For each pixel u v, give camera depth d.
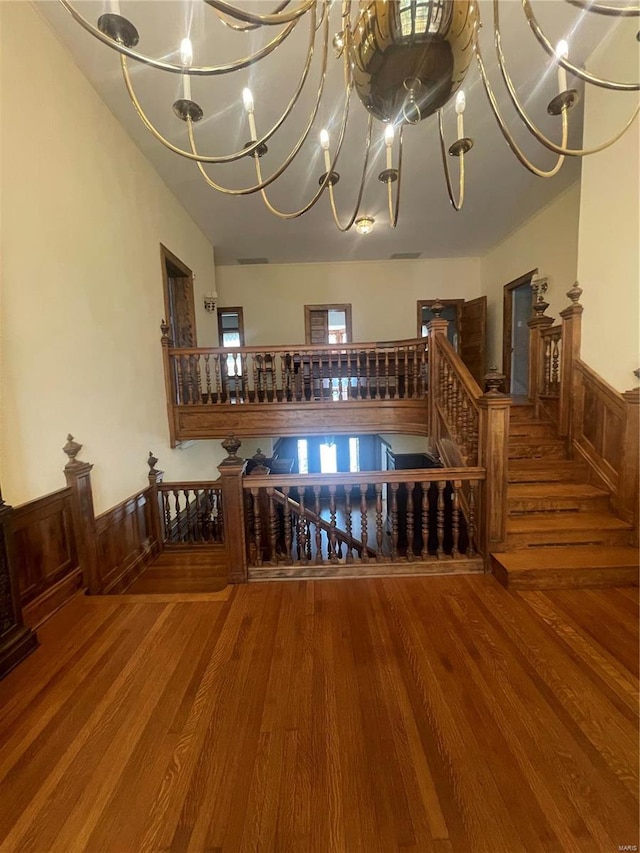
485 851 1.06
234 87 3.01
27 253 2.25
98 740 1.42
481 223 5.75
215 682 1.69
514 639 1.94
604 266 3.11
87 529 2.61
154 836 1.11
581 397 3.34
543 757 1.32
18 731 1.46
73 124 2.73
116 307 3.30
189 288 5.31
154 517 3.79
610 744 1.36
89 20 2.47
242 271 7.35
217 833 1.12
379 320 7.41
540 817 1.14
